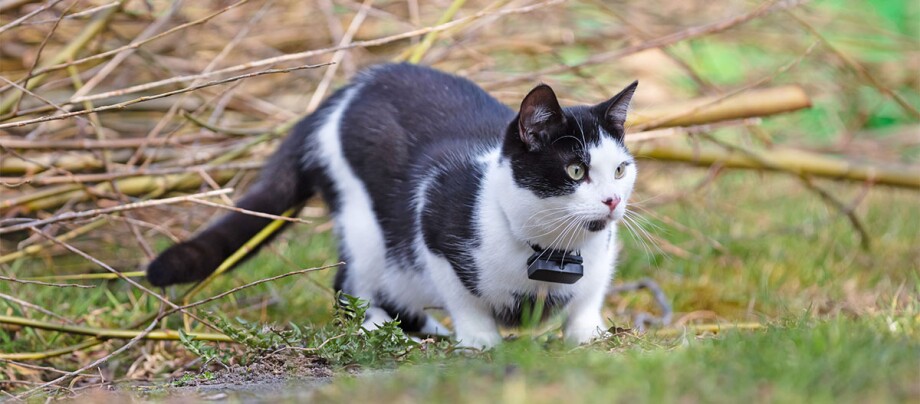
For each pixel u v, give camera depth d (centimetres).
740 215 927
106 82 883
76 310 655
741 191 1045
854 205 866
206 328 639
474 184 539
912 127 1140
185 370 579
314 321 675
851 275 782
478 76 856
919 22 1246
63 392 494
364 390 371
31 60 841
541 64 991
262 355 511
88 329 583
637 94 1034
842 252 844
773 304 700
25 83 621
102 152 761
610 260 555
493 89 819
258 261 764
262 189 659
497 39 922
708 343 430
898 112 1190
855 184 1002
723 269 803
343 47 619
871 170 894
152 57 793
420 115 607
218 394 423
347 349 487
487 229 526
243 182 816
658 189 1023
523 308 547
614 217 509
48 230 701
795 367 359
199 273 620
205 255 621
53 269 751
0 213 755
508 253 525
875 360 370
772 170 873
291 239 815
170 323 642
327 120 642
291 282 734
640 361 376
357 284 624
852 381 346
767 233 854
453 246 538
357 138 613
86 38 733
